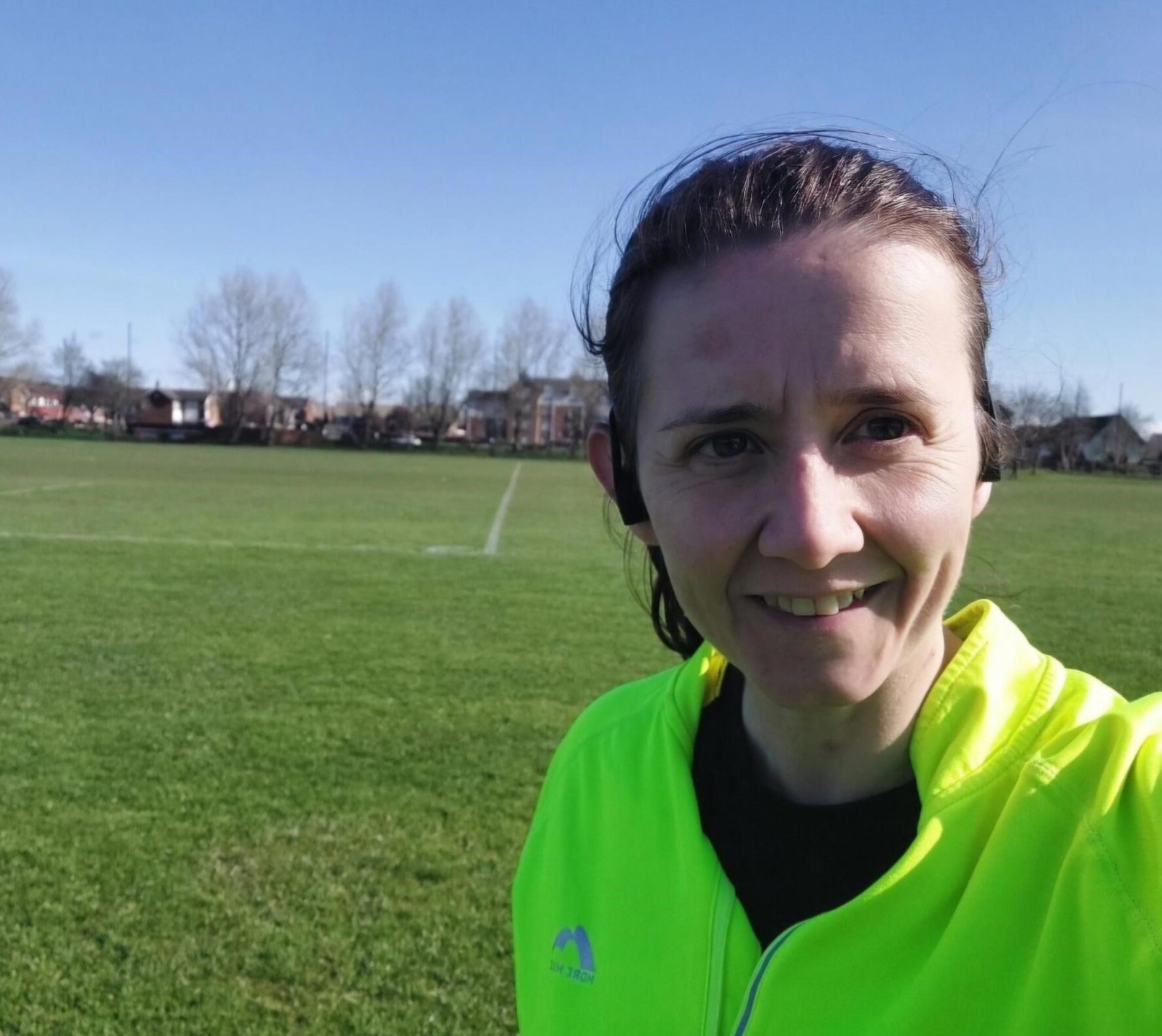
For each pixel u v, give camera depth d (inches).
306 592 167.5
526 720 96.5
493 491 476.4
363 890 61.2
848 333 15.0
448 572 198.5
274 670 113.3
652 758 20.9
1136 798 14.7
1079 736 15.9
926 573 15.7
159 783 77.2
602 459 22.0
